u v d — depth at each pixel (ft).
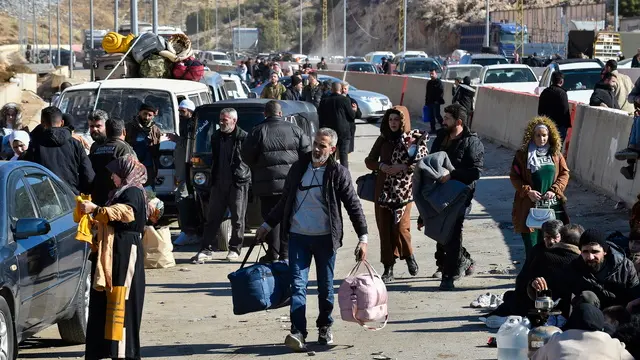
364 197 75.72
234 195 86.53
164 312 68.69
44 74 481.87
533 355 37.24
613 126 109.29
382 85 297.12
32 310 51.96
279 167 77.10
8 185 53.06
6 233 50.55
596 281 51.98
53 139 67.26
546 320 49.08
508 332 47.88
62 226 57.26
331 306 57.00
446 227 70.49
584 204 106.73
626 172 98.89
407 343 57.06
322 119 127.24
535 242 67.77
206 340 60.13
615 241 61.77
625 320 45.09
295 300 55.77
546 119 67.46
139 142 97.66
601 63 172.96
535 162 67.15
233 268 84.64
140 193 51.29
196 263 86.69
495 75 217.15
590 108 119.24
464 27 575.79
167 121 108.68
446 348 55.36
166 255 84.84
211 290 76.07
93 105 110.22
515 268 78.79
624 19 525.75
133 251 50.96
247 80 344.28
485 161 152.56
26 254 51.19
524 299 55.26
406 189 74.18
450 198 70.03
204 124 95.61
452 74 245.65
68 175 67.82
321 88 171.63
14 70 347.36
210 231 87.40
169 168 103.65
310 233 56.03
